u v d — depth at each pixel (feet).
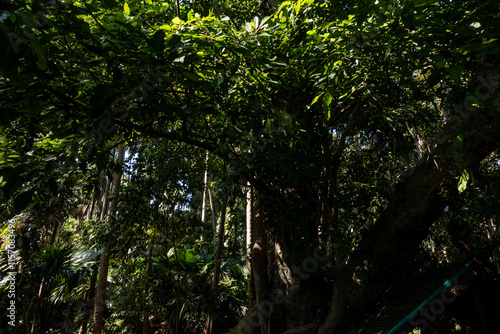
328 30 11.69
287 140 13.34
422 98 12.31
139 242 24.11
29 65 6.94
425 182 14.33
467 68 9.86
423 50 9.22
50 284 30.32
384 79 14.28
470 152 13.20
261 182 16.20
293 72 13.38
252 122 10.80
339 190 21.15
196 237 37.40
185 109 10.40
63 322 34.24
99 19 8.29
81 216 39.42
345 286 14.82
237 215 29.66
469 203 21.29
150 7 10.19
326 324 15.19
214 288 25.13
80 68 8.66
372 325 13.33
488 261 12.40
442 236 23.30
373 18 10.77
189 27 9.95
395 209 15.26
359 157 22.22
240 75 9.93
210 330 24.21
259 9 19.79
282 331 17.03
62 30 6.26
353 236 18.72
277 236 18.61
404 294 14.60
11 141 10.11
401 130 18.69
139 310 27.40
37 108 7.91
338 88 14.03
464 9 11.16
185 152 21.62
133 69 8.76
